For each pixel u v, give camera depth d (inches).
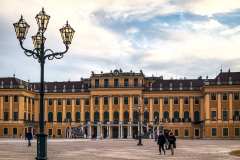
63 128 6269.7
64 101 6333.7
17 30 1075.3
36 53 1080.2
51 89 6387.8
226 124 5457.7
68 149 2447.1
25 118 6067.9
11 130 5959.6
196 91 5944.9
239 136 5418.3
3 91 6018.7
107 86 6112.2
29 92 6210.6
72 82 6496.1
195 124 5871.1
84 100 6274.6
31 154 1904.5
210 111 5541.3
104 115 6112.2
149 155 1918.1
